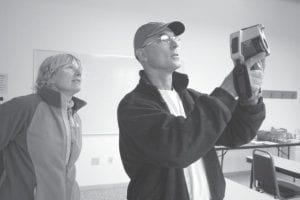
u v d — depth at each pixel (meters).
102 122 4.27
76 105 1.82
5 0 3.79
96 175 4.27
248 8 5.23
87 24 4.18
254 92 0.78
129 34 4.40
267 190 2.93
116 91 4.33
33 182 1.51
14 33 3.84
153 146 0.76
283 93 5.58
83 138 4.20
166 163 0.76
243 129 0.87
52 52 4.00
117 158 4.38
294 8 5.65
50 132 1.57
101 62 4.24
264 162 2.90
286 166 3.13
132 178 0.94
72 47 4.11
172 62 0.93
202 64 4.91
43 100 1.62
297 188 3.07
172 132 0.74
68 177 1.68
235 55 0.78
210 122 0.75
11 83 3.84
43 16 3.96
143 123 0.80
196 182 0.92
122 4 4.35
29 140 1.53
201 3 4.86
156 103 0.88
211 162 0.97
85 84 4.16
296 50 5.70
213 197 0.94
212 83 4.99
